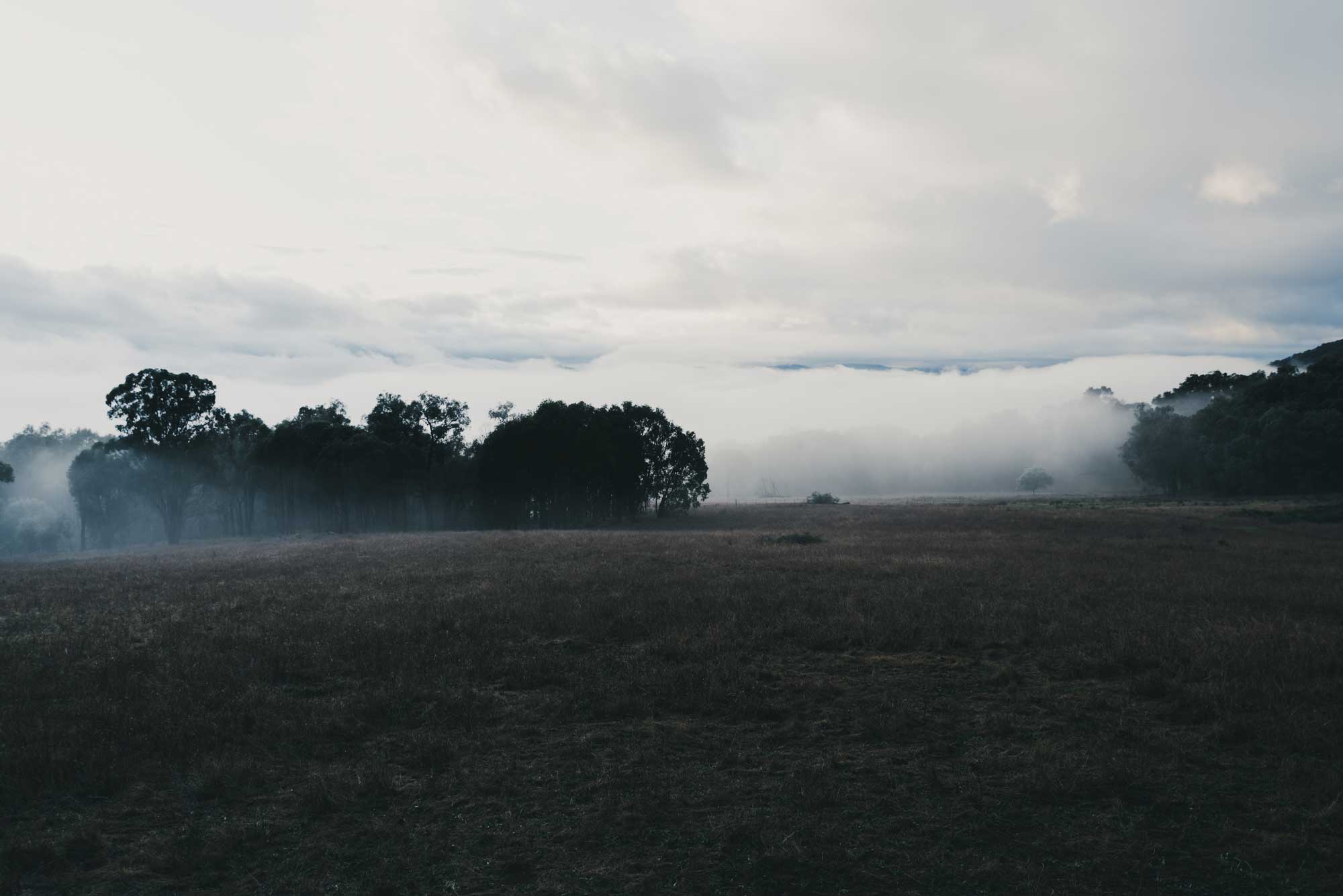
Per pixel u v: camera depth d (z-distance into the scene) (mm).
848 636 14172
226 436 85312
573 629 15141
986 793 7590
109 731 9250
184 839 6758
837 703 10461
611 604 17344
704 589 19531
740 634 14336
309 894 5969
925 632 14430
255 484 84438
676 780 7863
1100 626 14695
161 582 25500
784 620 15414
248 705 10297
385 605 17922
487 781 7895
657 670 11711
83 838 6738
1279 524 47812
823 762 8320
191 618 16953
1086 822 7004
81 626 16797
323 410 88812
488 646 13562
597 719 9977
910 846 6586
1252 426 94625
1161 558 27344
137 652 13562
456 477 86812
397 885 6023
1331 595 18125
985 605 16625
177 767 8344
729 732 9414
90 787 7906
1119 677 11812
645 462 85562
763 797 7539
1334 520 49094
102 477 79188
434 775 8125
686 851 6520
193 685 11266
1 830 7020
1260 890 5941
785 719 9875
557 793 7684
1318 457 87375
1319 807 7234
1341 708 9789
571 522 83188
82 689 11180
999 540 36438
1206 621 14875
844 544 34844
